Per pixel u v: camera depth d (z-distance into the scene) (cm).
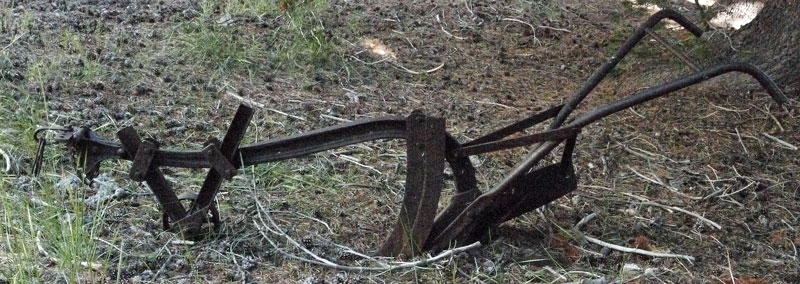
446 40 816
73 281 409
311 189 528
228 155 435
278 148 437
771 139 635
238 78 693
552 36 844
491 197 446
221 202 500
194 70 700
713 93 698
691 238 502
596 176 572
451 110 670
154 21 799
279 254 454
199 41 733
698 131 644
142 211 486
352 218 499
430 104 679
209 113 628
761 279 462
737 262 479
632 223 514
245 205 499
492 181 552
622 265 463
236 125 431
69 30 756
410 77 730
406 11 871
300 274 439
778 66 705
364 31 812
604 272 460
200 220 454
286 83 694
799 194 562
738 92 699
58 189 496
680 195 554
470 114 665
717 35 738
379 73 730
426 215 443
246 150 437
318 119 634
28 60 680
